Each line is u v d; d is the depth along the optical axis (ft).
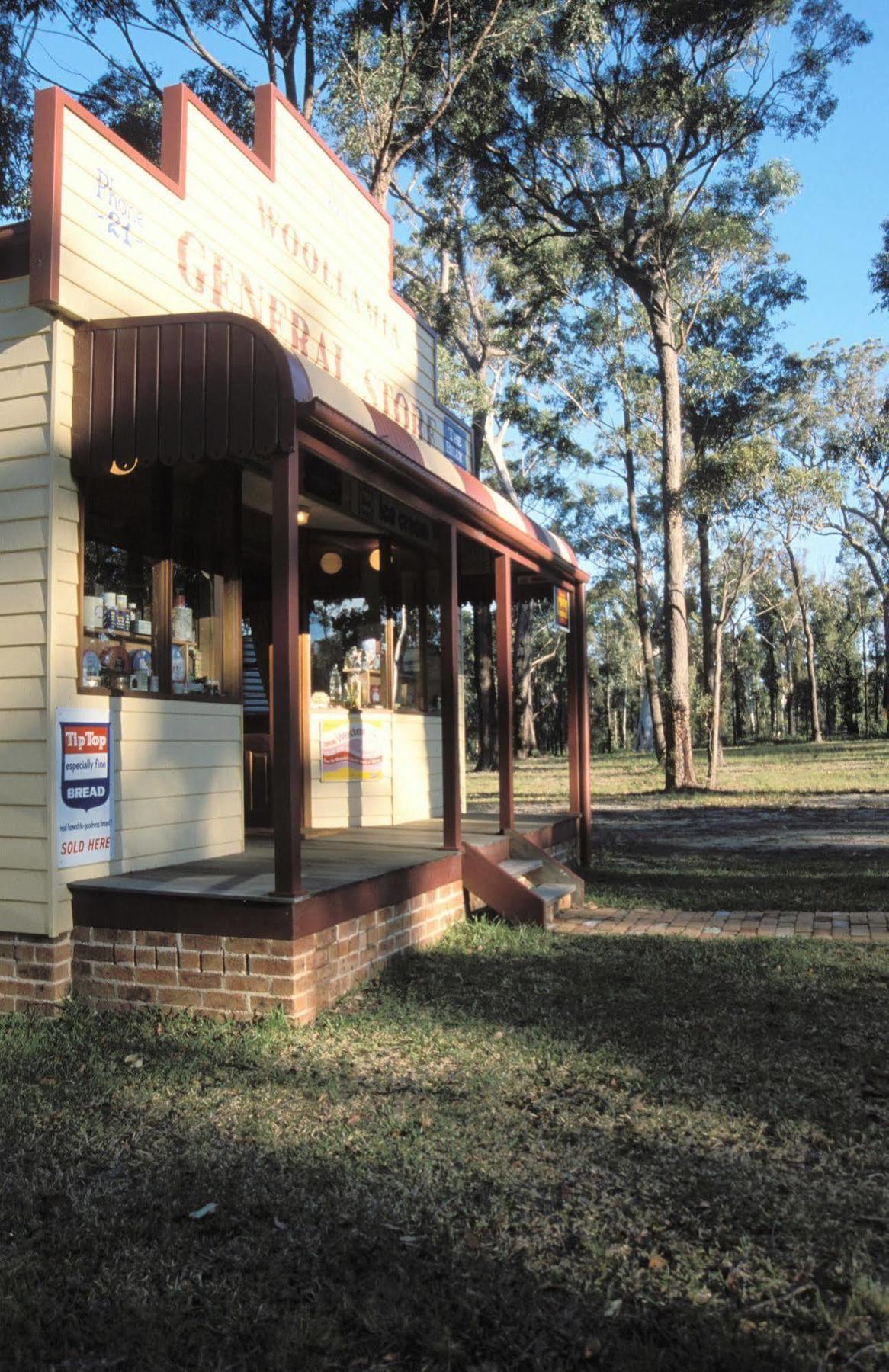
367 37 55.47
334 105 59.31
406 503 23.56
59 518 18.07
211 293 22.99
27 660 18.01
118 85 63.62
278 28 59.57
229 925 17.47
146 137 64.08
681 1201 11.07
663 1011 18.01
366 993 19.36
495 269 97.66
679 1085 14.37
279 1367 8.39
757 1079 14.58
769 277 99.09
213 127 23.24
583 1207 10.94
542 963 21.76
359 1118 13.29
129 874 19.89
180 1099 14.03
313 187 28.40
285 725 17.49
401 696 34.30
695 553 133.59
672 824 56.34
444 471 24.36
